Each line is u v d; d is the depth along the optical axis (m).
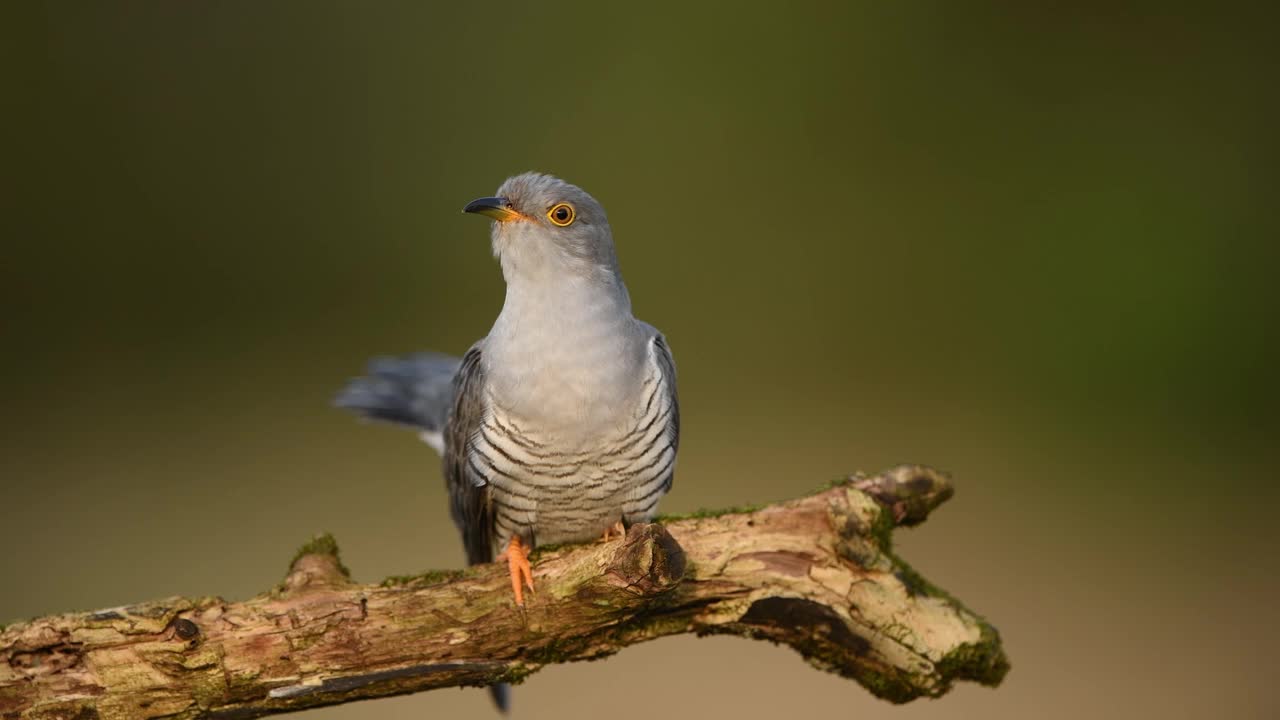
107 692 6.52
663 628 7.45
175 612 6.67
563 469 8.07
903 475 7.85
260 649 6.74
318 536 7.36
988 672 7.48
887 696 7.64
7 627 6.51
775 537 7.48
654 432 8.14
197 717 6.67
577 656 7.34
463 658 7.06
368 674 6.90
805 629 7.48
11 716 6.41
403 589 7.06
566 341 7.86
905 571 7.51
